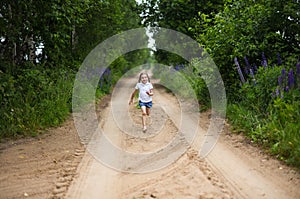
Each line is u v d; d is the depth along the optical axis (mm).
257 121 7332
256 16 9664
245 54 9680
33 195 4578
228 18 10367
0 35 10367
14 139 7531
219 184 4891
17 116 8250
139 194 4637
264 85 8148
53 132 8359
